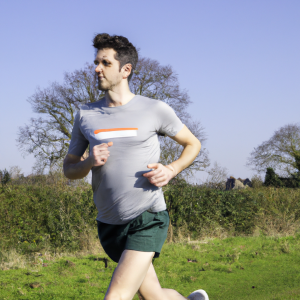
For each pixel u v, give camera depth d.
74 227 7.87
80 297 4.44
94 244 7.68
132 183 2.00
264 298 4.29
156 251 2.03
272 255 7.13
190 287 5.05
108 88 2.07
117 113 2.08
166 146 9.47
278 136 37.31
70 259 6.52
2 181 9.66
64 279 5.22
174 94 22.44
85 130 2.15
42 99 24.56
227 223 10.72
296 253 7.23
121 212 2.02
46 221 7.76
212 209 10.65
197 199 10.41
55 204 8.05
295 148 36.75
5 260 6.14
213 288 4.98
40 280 5.11
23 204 7.85
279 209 11.63
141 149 2.03
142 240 2.00
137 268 1.94
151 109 2.08
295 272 5.84
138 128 2.03
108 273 5.64
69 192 8.67
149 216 2.04
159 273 5.73
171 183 10.27
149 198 2.03
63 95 24.02
